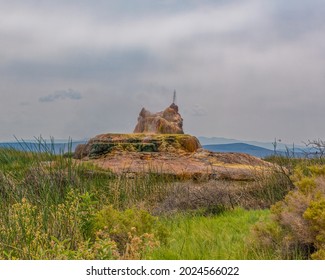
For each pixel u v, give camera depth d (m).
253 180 28.56
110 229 15.68
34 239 14.45
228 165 31.56
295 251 13.41
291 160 26.56
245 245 14.25
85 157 36.38
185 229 17.45
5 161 26.86
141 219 16.38
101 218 16.00
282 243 13.74
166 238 15.86
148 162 31.80
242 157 34.22
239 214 20.33
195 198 22.31
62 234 15.61
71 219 16.23
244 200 23.05
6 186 22.23
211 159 33.59
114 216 16.14
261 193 23.73
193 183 27.34
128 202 23.23
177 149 36.34
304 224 13.19
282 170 24.19
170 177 28.30
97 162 31.95
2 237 14.93
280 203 14.60
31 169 24.03
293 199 13.95
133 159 33.34
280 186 23.61
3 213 17.75
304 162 24.58
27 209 16.44
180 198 22.48
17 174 24.09
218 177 28.66
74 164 25.27
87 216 16.09
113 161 32.50
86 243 13.17
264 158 36.78
